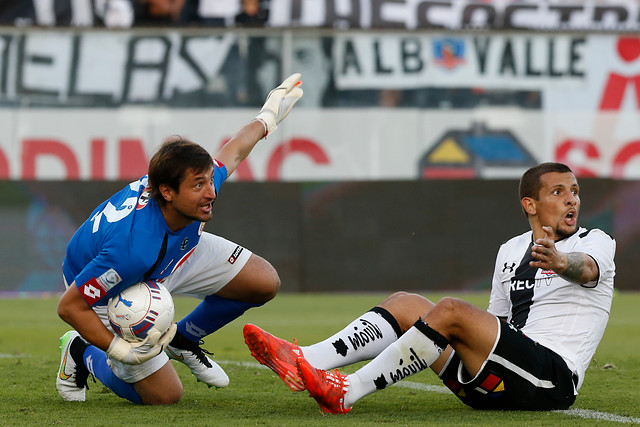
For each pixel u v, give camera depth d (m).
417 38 57.31
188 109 56.75
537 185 13.23
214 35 56.88
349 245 52.41
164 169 12.11
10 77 55.91
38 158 55.84
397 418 12.08
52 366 19.52
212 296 14.87
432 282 52.50
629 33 57.97
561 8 58.31
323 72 56.97
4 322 34.62
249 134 15.09
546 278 13.14
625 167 57.97
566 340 12.71
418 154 57.16
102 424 11.62
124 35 56.69
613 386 16.50
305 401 14.38
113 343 12.46
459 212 52.69
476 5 58.03
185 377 17.97
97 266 12.25
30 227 50.81
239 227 51.97
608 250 12.73
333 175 56.75
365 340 12.78
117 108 56.41
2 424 11.66
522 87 57.72
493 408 12.81
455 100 57.38
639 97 58.03
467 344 12.04
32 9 56.25
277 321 34.31
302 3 57.47
